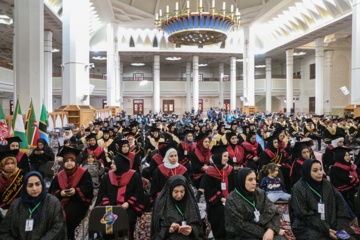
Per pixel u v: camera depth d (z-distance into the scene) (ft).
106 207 9.89
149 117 70.44
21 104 35.27
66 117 49.78
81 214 12.51
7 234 9.07
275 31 97.55
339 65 97.50
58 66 127.44
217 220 12.70
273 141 19.07
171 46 106.32
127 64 131.85
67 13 51.75
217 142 26.76
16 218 9.13
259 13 87.40
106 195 12.26
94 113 54.08
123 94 121.70
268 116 53.98
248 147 20.88
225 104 137.08
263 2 82.12
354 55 51.72
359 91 51.24
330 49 96.48
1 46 91.66
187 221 10.00
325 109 97.30
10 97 103.35
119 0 78.07
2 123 24.52
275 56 115.44
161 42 105.50
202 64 132.67
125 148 18.31
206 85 128.47
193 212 10.14
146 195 15.40
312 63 112.06
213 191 13.24
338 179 15.06
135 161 18.58
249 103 96.89
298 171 16.31
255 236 9.62
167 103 133.49
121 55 112.06
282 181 15.69
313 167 10.44
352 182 14.71
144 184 16.38
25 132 27.25
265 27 99.91
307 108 116.26
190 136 21.40
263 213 9.93
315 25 78.33
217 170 13.42
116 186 12.24
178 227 9.57
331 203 10.46
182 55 112.47
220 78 127.13
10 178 12.76
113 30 91.71
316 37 85.20
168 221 9.95
